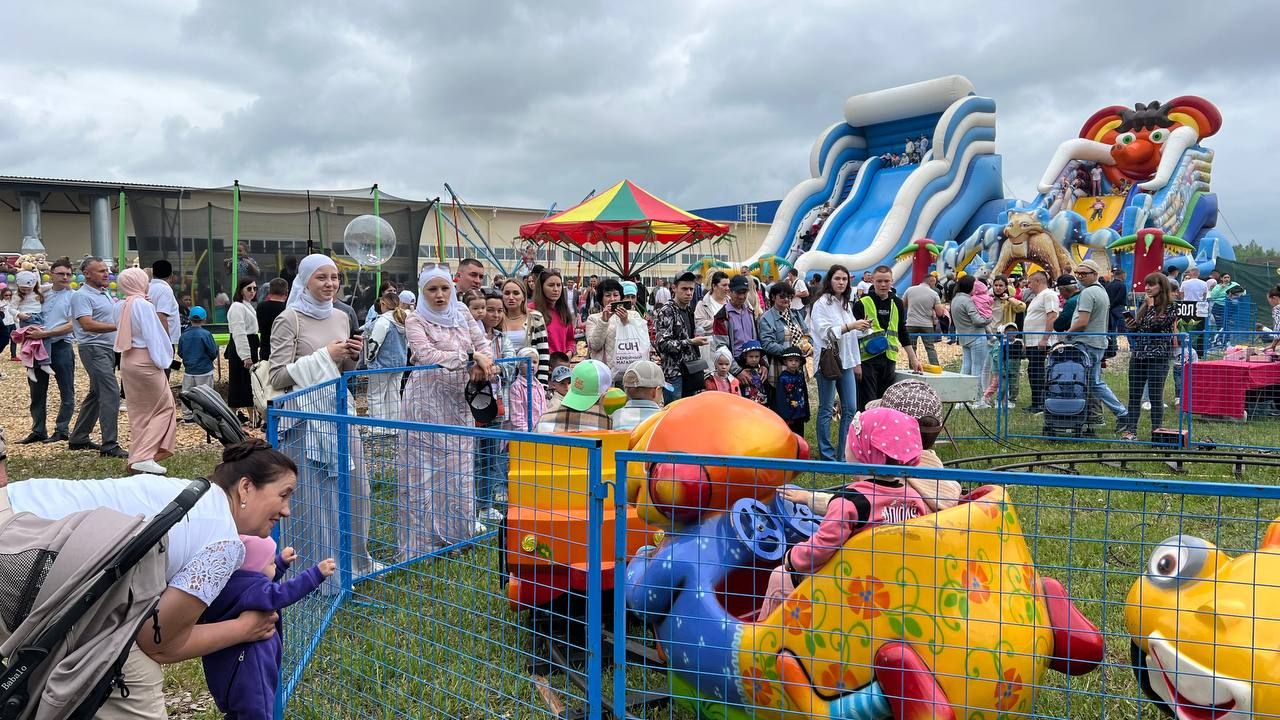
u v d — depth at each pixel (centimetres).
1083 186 3803
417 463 430
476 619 387
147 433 820
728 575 373
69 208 3538
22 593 227
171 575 251
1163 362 956
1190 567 272
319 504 421
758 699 313
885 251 3316
